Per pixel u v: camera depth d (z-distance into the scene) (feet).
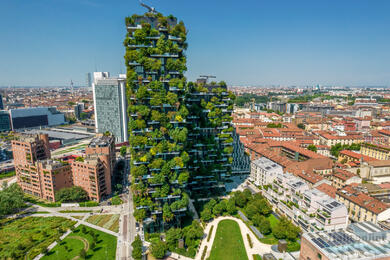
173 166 361.71
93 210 465.47
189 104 466.29
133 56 347.77
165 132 363.15
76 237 379.96
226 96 496.64
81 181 510.58
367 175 522.47
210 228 395.75
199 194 501.15
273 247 335.26
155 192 364.17
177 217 386.32
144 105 357.41
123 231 395.14
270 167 495.00
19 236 385.09
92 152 559.79
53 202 501.15
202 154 483.51
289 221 366.02
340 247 245.45
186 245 358.23
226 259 326.03
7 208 440.86
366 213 364.79
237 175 616.80
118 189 540.11
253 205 419.54
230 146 506.89
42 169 501.97
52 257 335.67
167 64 363.97
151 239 368.48
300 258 278.67
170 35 371.76
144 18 365.40
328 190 420.77
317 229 342.44
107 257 333.01
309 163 536.83
